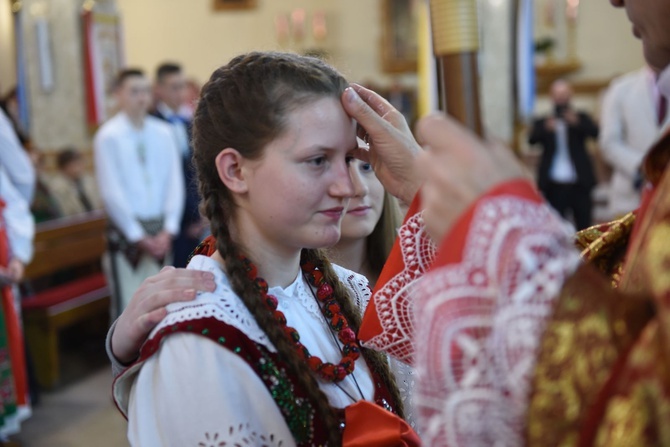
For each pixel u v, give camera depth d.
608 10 10.88
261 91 1.09
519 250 0.76
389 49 11.34
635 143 5.27
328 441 1.09
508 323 0.74
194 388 1.03
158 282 1.14
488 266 0.76
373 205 1.78
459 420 0.75
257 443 1.05
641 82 5.25
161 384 1.05
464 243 0.77
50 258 4.77
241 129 1.11
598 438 0.70
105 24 8.30
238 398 1.04
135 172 4.85
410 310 1.15
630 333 0.74
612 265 1.09
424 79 3.17
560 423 0.72
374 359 1.28
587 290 0.75
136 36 11.88
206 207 1.18
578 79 11.02
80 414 4.27
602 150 5.46
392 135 1.16
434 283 0.78
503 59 8.65
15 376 3.75
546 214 0.79
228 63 1.19
